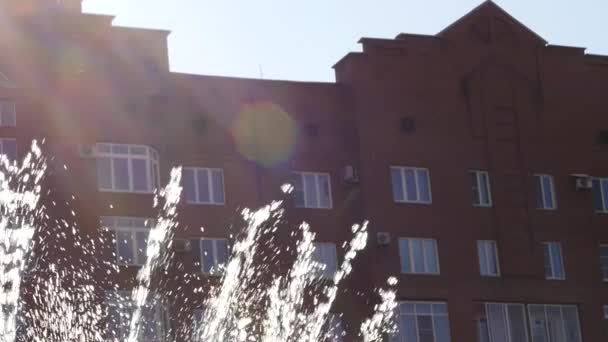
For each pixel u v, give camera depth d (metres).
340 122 60.38
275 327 55.56
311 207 58.75
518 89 64.25
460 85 63.00
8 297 45.28
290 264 57.41
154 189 56.34
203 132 57.97
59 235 53.66
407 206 60.34
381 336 58.31
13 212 49.66
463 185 61.84
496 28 64.50
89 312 52.69
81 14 57.25
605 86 66.19
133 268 54.69
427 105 62.03
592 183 64.50
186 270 55.53
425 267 60.00
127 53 57.59
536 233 62.72
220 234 56.88
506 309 61.22
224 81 58.94
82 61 56.72
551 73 65.06
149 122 57.09
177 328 54.47
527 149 63.59
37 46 56.28
